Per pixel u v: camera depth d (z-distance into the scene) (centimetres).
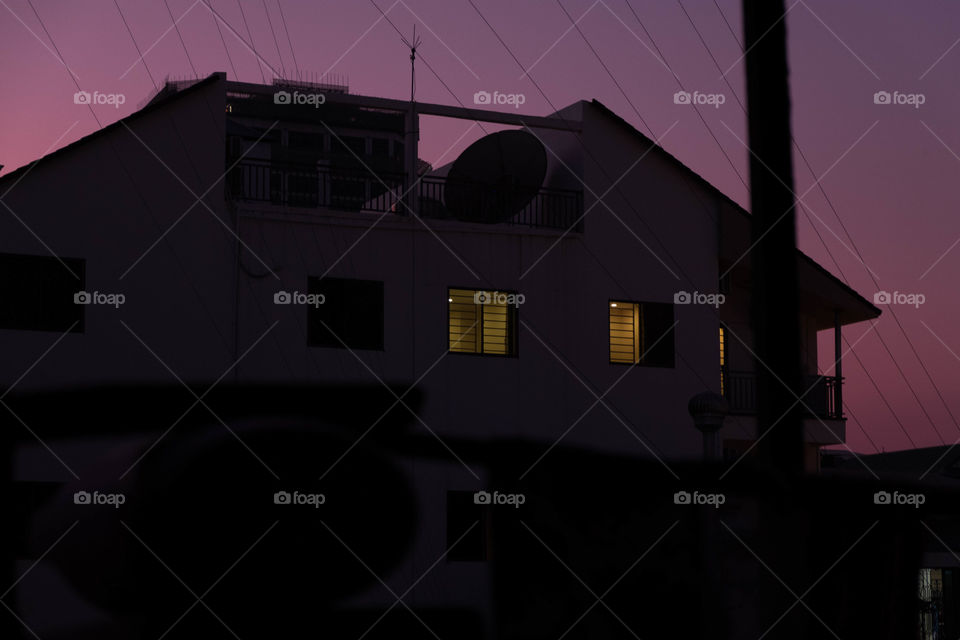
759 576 1700
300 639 1916
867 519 1716
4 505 1977
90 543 1869
